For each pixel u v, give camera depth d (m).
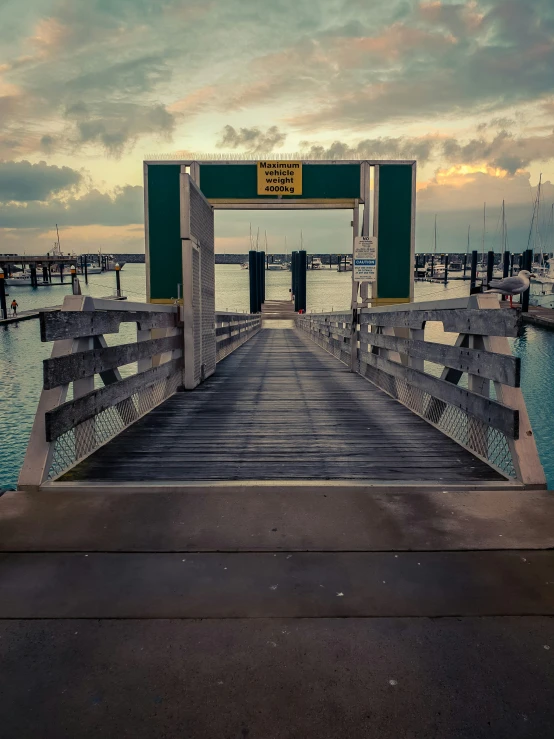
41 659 1.80
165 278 11.52
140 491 3.31
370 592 2.18
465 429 4.58
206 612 2.05
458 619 2.01
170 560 2.44
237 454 4.21
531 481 3.34
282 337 26.53
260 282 70.94
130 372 15.38
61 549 2.54
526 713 1.57
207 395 7.25
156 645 1.87
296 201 11.61
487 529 2.74
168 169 11.45
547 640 1.89
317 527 2.77
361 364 9.66
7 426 10.52
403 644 1.87
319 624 1.98
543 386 14.95
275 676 1.72
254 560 2.44
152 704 1.60
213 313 9.81
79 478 3.57
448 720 1.54
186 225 7.35
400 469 3.78
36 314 41.28
